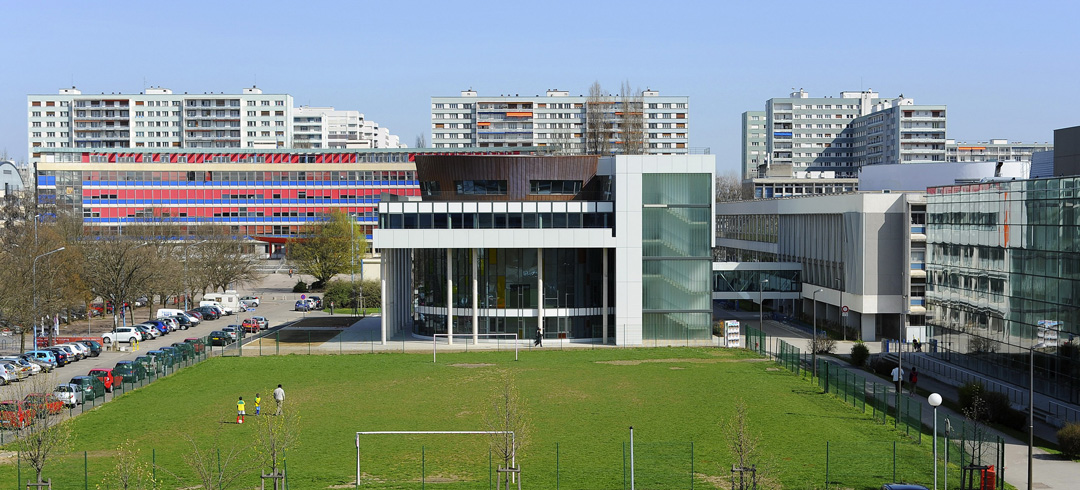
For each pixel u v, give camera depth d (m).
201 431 55.25
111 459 48.41
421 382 72.75
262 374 77.44
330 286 136.50
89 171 195.12
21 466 46.56
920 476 44.62
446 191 95.00
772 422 56.97
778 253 124.75
